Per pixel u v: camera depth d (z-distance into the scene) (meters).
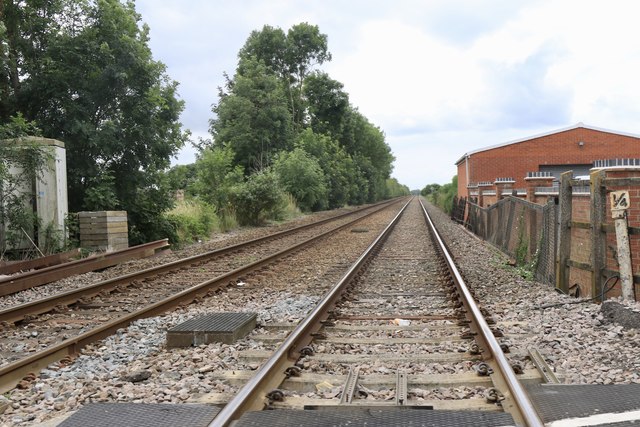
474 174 38.12
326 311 7.46
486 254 15.70
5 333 7.00
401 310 7.86
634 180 7.44
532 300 8.48
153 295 9.53
